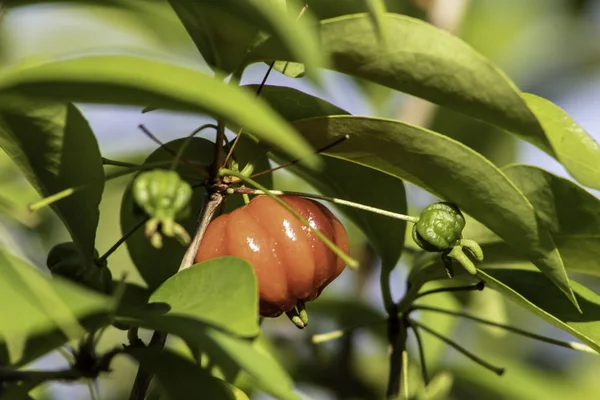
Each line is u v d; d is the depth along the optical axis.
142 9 0.34
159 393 0.39
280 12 0.33
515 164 0.38
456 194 0.37
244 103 0.31
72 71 0.32
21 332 0.32
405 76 0.35
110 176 0.36
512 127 0.35
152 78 0.32
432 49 0.35
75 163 0.36
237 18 0.34
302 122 0.37
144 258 0.40
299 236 0.37
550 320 0.37
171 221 0.34
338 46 0.35
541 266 0.37
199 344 0.33
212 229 0.38
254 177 0.39
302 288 0.37
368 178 0.40
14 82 0.32
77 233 0.36
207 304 0.34
